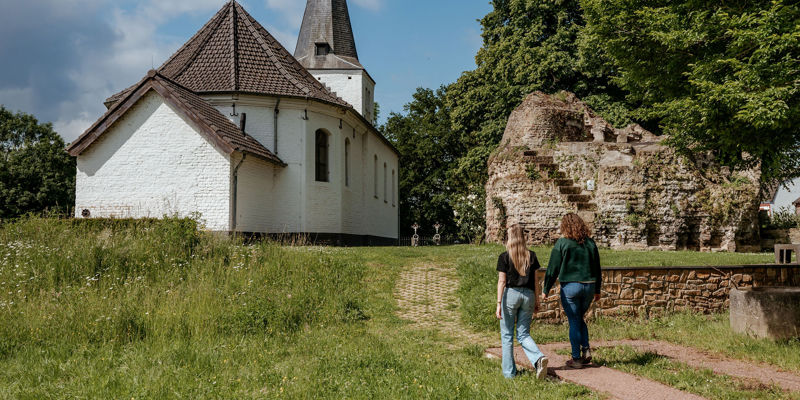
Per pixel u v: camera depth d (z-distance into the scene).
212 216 19.03
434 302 11.34
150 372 6.48
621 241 19.39
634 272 10.35
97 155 19.66
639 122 29.83
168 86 19.58
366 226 29.22
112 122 19.41
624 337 8.88
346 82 38.53
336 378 6.21
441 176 48.31
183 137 19.36
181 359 7.12
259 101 22.45
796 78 8.66
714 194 19.91
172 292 10.79
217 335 8.62
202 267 12.61
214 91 21.94
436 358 7.36
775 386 6.00
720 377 6.36
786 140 9.65
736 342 8.12
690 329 9.30
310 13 39.69
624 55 11.60
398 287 12.53
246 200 20.17
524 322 6.45
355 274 13.34
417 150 48.97
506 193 21.19
